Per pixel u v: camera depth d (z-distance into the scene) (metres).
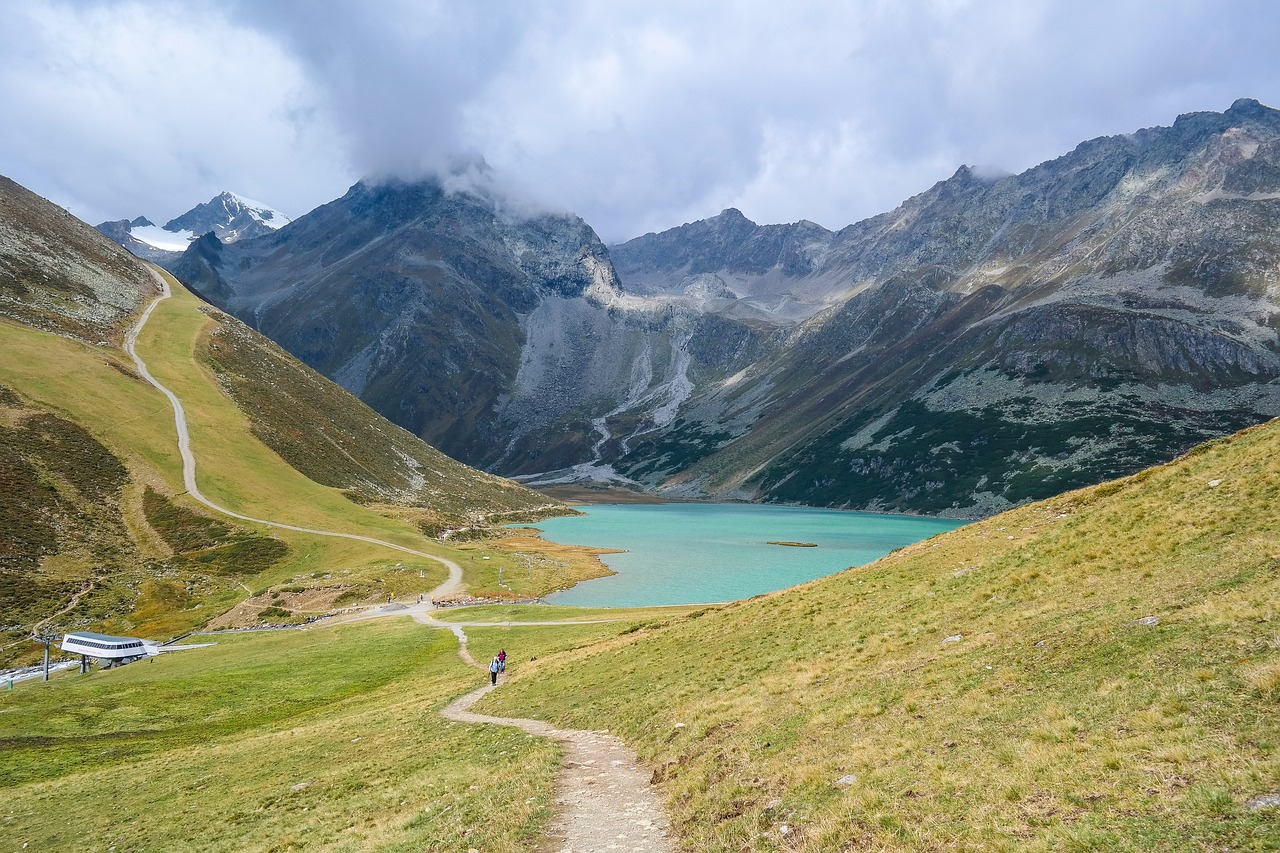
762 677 30.73
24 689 65.12
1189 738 13.44
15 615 87.75
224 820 28.61
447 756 30.81
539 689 43.66
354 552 123.62
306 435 188.75
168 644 86.25
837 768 17.55
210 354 195.50
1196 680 15.84
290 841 23.06
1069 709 16.75
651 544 188.62
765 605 49.12
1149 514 33.91
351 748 37.44
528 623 84.31
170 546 114.81
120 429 140.38
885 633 31.70
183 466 139.12
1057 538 36.94
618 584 127.19
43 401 134.88
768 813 16.23
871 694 23.27
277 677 64.94
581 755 25.92
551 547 171.62
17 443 119.62
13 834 32.28
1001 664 22.11
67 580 97.69
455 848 17.94
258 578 110.62
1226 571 22.86
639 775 22.66
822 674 28.28
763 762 19.84
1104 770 13.34
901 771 16.05
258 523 128.25
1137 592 24.47
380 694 56.94
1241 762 12.01
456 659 66.38
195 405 165.88
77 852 28.56
